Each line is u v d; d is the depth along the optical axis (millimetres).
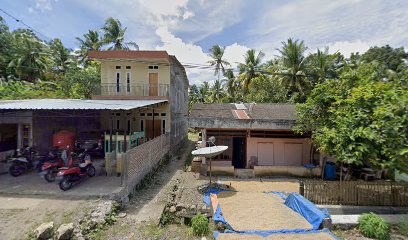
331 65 25188
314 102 9977
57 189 8359
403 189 8234
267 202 8523
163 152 14602
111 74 16984
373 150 6996
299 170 12062
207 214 7523
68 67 33031
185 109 29062
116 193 7852
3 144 12836
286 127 11586
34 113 13320
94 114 16422
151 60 16547
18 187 8586
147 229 6477
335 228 6676
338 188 8250
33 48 29375
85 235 5977
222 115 12938
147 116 16875
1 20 28359
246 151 13094
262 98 23328
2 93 19266
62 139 13109
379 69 10258
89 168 9828
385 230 6211
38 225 6082
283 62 26344
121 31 29594
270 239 5918
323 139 8414
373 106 7434
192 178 11797
